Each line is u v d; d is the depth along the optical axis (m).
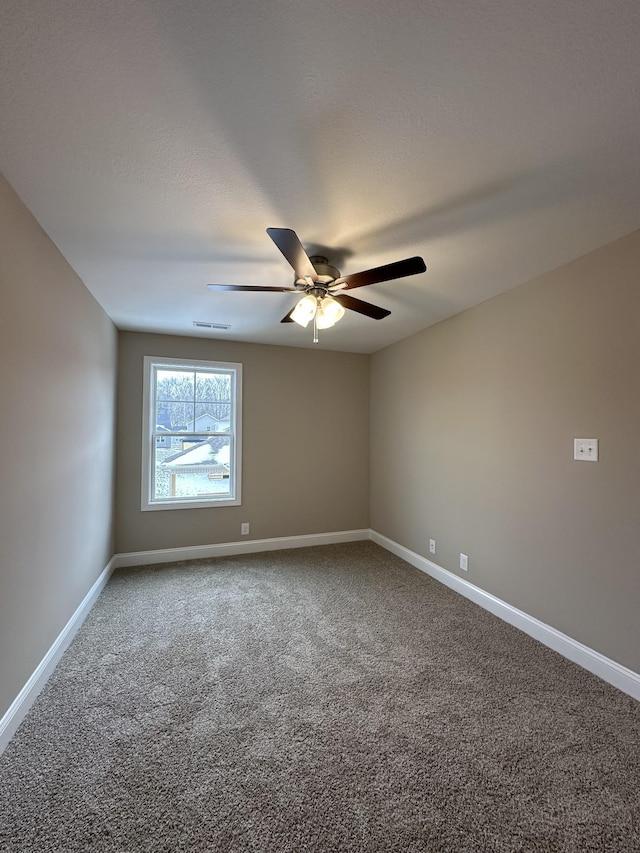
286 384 4.30
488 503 2.82
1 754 1.51
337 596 3.03
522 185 1.55
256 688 1.94
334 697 1.87
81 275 2.42
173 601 2.93
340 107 1.18
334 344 4.21
